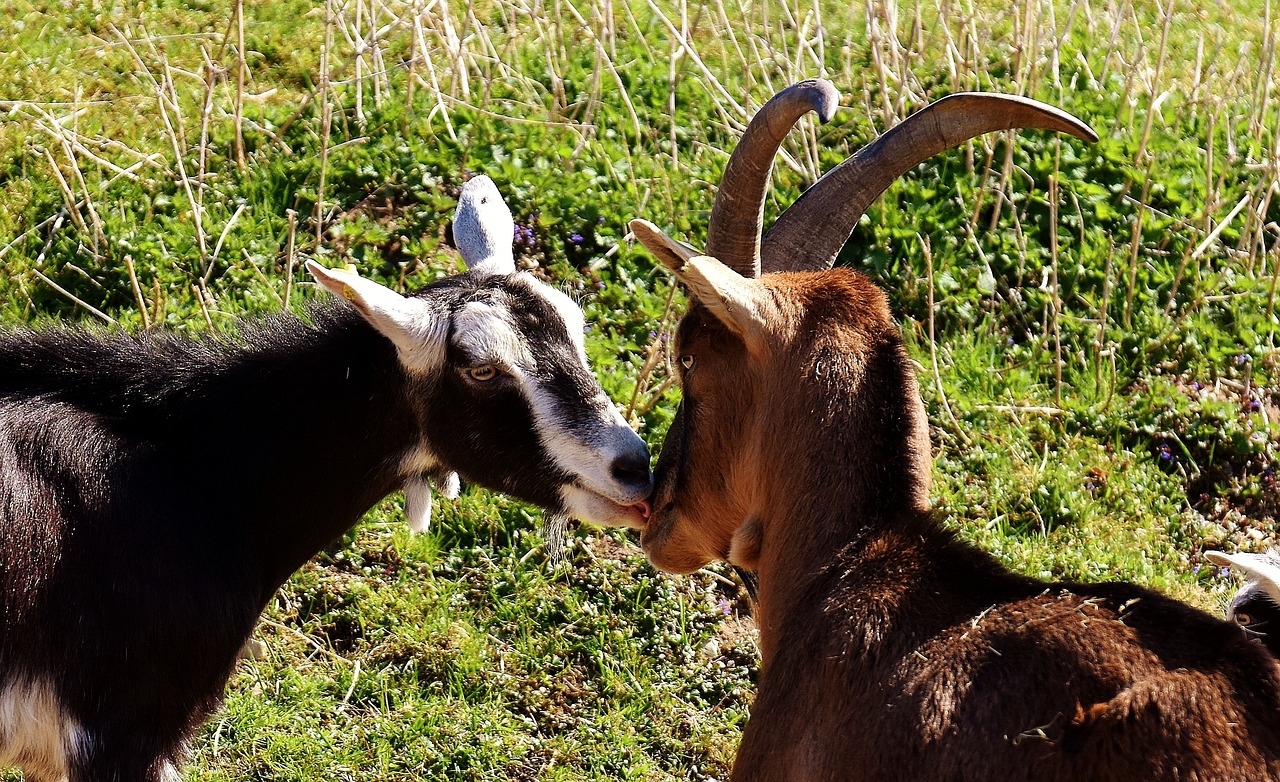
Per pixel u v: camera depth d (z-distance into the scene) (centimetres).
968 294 645
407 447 397
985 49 810
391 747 452
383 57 784
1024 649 268
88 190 645
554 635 493
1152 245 682
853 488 312
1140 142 728
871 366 319
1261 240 671
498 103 730
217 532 374
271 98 738
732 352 331
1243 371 630
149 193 654
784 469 319
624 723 464
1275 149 696
